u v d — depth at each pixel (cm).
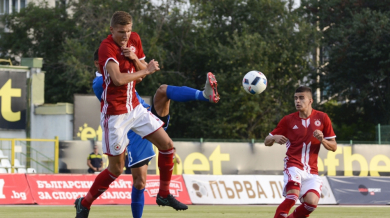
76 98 6800
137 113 1705
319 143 2055
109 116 1677
